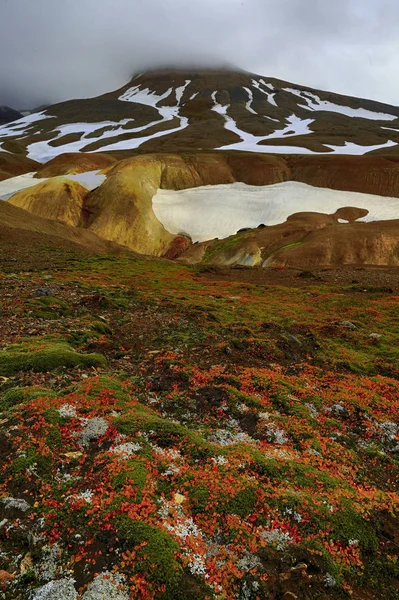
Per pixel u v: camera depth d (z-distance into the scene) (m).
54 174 143.00
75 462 7.94
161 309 22.45
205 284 37.34
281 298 32.22
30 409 9.05
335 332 21.84
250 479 7.93
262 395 12.27
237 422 10.62
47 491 7.09
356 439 11.19
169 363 13.45
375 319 26.34
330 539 7.04
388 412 12.76
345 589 6.36
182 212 119.56
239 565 6.26
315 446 9.95
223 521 6.93
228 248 94.81
